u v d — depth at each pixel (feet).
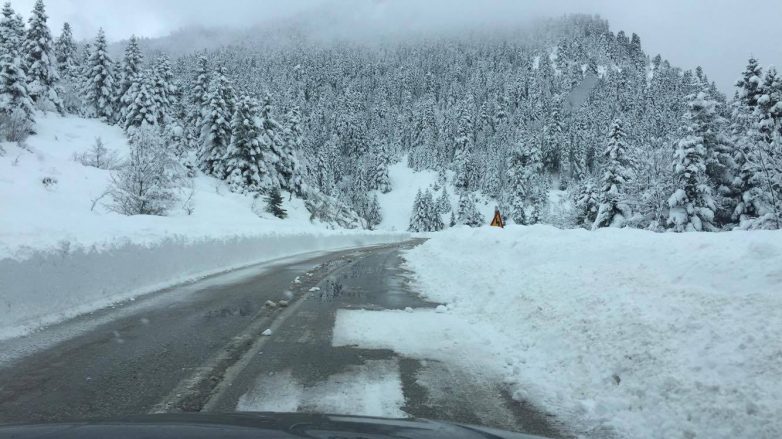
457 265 43.24
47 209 50.72
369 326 24.34
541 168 393.29
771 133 86.74
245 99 162.81
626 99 522.06
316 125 497.05
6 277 21.83
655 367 14.21
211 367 17.12
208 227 57.77
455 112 549.95
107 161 120.88
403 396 14.85
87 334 21.17
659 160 99.76
